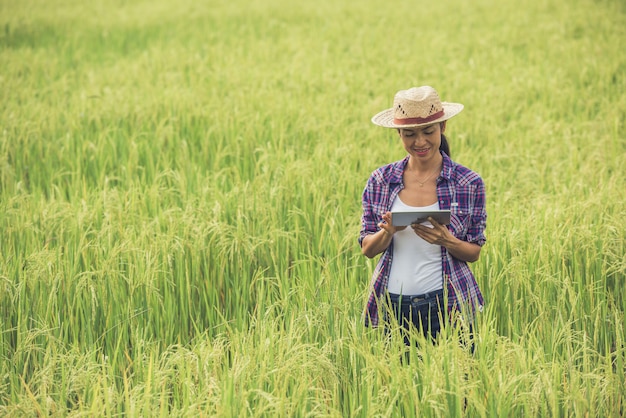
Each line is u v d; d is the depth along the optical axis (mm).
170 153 8133
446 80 11953
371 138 8266
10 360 4078
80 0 25172
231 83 11773
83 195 6625
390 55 14117
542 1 19688
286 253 5367
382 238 3750
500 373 3307
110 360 4324
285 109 9648
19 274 4703
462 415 3326
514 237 5074
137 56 15023
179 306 4875
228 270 5176
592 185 6660
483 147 8281
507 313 4469
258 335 4004
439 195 3787
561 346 4016
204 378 3566
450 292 3809
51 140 8781
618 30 15156
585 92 10547
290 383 3553
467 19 18328
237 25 18891
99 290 4629
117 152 8320
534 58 13531
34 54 14758
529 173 7062
